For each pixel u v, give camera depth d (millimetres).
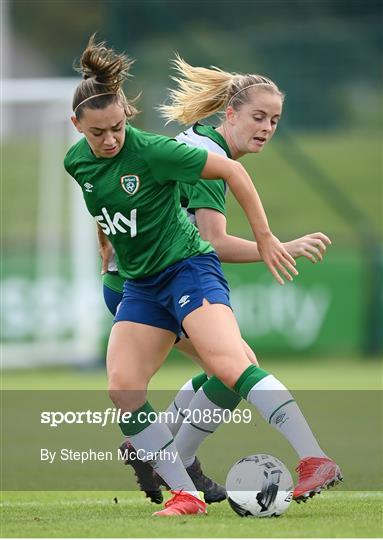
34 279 57844
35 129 107062
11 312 57438
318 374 51750
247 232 83375
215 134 20062
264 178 91812
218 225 19172
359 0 101188
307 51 97438
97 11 123750
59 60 122625
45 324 57469
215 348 17141
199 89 20484
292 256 18609
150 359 18188
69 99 55719
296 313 60375
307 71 97688
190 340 18234
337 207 88625
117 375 18047
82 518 17656
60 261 58281
